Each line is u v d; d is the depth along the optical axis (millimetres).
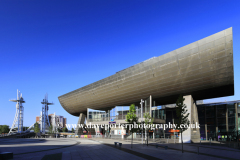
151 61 41594
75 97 72312
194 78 36844
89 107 70125
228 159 15789
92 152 20688
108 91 56500
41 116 153625
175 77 39000
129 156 17453
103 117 66375
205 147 27219
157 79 42125
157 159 15641
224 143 35594
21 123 145500
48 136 94312
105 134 66062
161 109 54094
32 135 103938
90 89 62938
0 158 14758
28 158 16094
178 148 25500
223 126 44625
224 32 30188
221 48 31016
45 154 18953
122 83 50500
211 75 34688
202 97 44781
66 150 22828
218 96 44250
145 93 47500
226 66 32156
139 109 52781
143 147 26906
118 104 58438
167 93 44000
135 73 45969
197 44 33500
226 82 34875
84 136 70062
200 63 34312
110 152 20656
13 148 25250
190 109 41062
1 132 165125
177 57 36719
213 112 46906
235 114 43375
